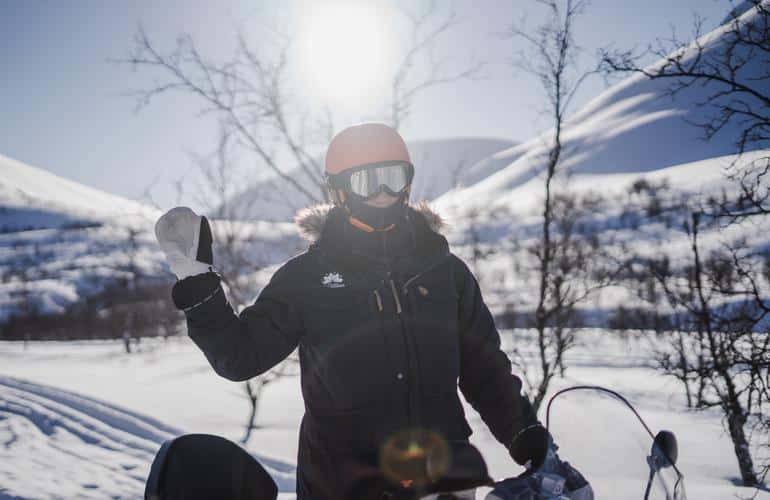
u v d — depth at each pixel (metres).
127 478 6.75
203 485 1.50
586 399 1.82
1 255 125.94
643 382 17.59
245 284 8.38
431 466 1.36
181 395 15.20
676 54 5.51
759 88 5.15
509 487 1.46
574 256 9.12
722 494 5.02
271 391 15.47
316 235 1.87
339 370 1.73
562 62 8.19
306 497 1.75
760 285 6.09
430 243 1.84
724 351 6.44
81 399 10.60
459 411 1.81
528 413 1.80
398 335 1.74
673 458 1.62
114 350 29.70
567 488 1.52
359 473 1.67
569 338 9.26
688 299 7.37
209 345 1.64
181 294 1.59
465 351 1.95
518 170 181.50
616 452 1.64
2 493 6.00
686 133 187.12
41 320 55.50
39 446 8.01
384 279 1.76
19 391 11.31
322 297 1.76
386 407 1.72
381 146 1.80
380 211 1.80
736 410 6.64
